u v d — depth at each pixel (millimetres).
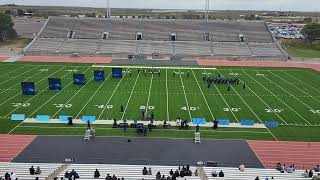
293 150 37219
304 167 33531
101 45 96938
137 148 36719
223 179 28141
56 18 106625
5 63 79312
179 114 46844
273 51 96500
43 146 36844
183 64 82875
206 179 28141
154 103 51250
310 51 106562
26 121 43375
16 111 46688
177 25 106250
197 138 38500
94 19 106938
